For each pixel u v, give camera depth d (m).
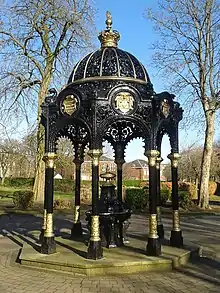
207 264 8.05
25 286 6.33
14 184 51.44
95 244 7.48
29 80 24.77
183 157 50.06
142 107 8.20
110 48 9.19
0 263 8.09
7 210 22.36
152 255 7.80
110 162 40.81
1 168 54.69
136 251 8.27
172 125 9.22
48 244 8.09
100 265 7.02
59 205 24.12
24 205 23.22
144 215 21.25
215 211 22.95
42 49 25.09
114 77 8.53
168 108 8.71
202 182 24.72
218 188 43.50
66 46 24.20
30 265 7.59
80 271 7.01
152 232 7.92
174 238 8.98
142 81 8.82
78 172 10.86
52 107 8.69
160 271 7.32
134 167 71.94
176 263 7.65
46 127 8.71
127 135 11.27
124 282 6.56
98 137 7.91
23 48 24.05
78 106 8.10
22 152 32.47
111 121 8.02
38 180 25.55
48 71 24.66
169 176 56.72
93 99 7.90
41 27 24.31
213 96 23.70
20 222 17.02
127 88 8.12
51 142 8.62
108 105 8.02
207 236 12.67
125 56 8.96
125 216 9.09
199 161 46.69
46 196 9.05
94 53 9.19
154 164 8.13
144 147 8.28
